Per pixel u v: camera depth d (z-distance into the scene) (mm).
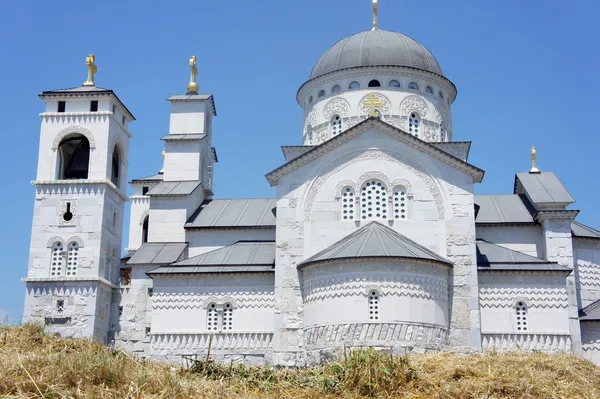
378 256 43500
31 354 20156
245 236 55406
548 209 52312
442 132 58875
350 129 48875
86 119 58594
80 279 55031
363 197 48531
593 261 54656
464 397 20047
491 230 53500
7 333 24250
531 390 20375
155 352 49031
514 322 47531
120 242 60875
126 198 61719
